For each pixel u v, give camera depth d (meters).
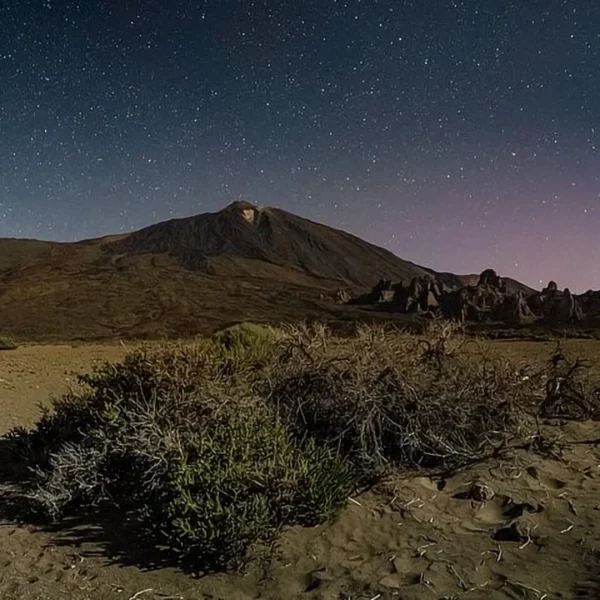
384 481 5.04
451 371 6.06
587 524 4.25
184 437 4.96
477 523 4.42
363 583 3.74
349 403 5.51
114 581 3.95
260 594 3.72
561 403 6.68
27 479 5.74
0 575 4.09
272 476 4.37
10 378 14.34
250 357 6.69
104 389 6.02
